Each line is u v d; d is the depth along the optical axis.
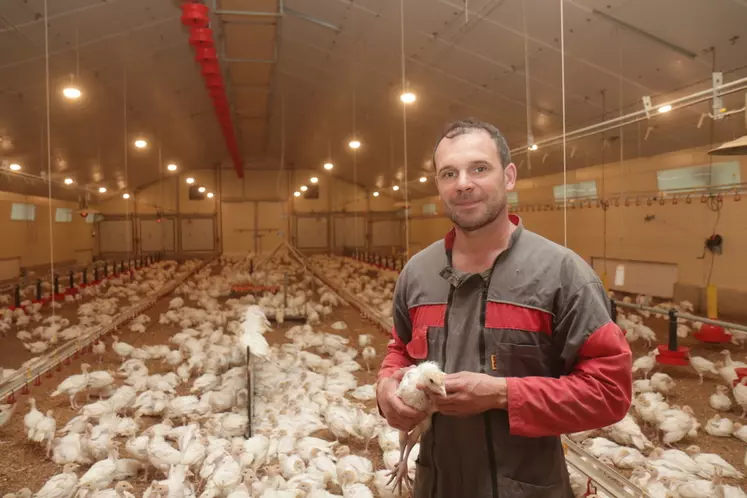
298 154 31.45
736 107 8.19
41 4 8.88
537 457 1.66
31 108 12.80
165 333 11.31
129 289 17.45
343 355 8.59
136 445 4.79
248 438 5.30
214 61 11.66
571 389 1.48
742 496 3.97
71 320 12.78
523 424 1.49
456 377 1.55
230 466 4.36
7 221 19.52
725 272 10.96
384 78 13.53
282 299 14.25
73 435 5.27
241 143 28.02
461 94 12.60
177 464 4.56
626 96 9.44
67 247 27.11
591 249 14.91
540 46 9.14
